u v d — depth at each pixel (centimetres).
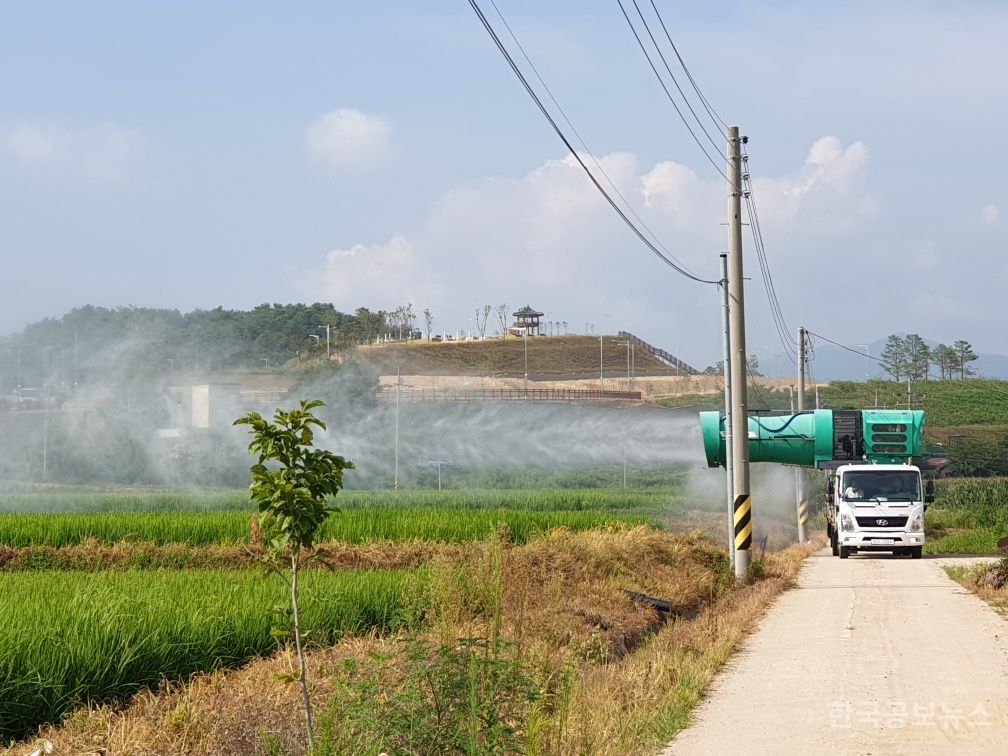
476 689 883
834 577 3134
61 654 1227
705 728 1160
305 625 1537
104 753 999
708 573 2839
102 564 2991
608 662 1561
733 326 3077
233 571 2223
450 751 855
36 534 3322
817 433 4216
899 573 3262
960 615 2161
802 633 1916
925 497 4072
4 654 1184
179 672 1355
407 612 1174
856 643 1786
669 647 1648
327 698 1005
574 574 2295
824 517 6900
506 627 1526
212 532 3453
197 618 1450
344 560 2909
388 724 853
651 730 1102
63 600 1608
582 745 993
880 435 4200
